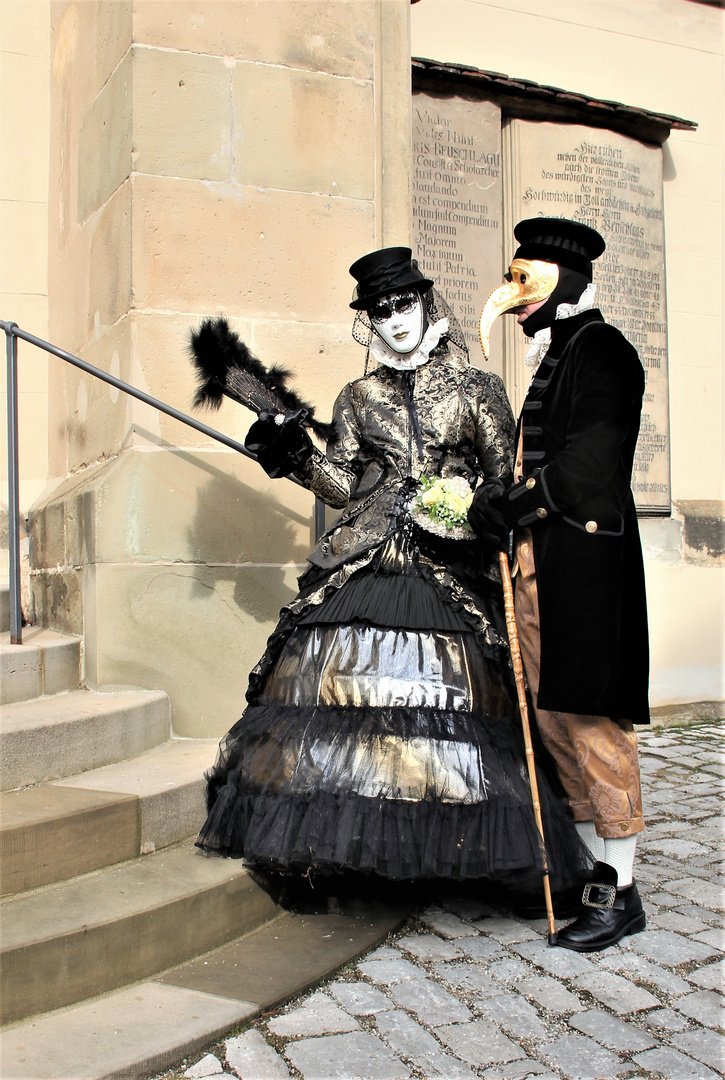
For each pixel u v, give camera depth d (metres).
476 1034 1.95
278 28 3.57
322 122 3.65
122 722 2.87
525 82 5.07
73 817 2.28
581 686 2.31
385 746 2.26
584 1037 1.94
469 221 5.05
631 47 5.80
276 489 3.45
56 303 4.34
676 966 2.27
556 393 2.48
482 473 2.75
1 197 4.40
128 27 3.39
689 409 5.85
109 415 3.54
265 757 2.37
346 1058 1.85
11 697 2.97
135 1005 1.99
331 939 2.38
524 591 2.51
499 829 2.20
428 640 2.44
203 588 3.30
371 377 2.85
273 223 3.55
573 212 5.36
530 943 2.42
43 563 3.93
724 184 6.02
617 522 2.40
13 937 1.93
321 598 2.57
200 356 2.76
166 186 3.38
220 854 2.46
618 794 2.39
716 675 5.65
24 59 4.46
